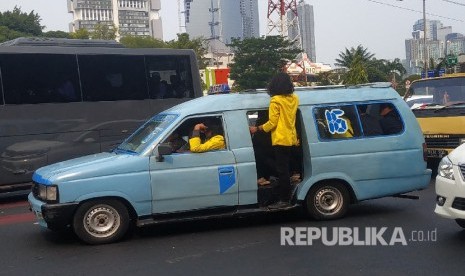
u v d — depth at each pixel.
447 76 12.09
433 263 5.55
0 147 10.74
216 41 103.81
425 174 7.88
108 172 6.54
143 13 149.25
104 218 6.62
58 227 6.52
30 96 11.05
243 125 7.15
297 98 7.36
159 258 6.00
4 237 7.30
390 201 8.88
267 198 7.31
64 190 6.38
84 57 11.66
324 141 7.43
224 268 5.57
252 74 61.94
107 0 147.25
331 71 81.06
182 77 12.83
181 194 6.78
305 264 5.64
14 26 70.38
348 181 7.50
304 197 7.39
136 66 12.24
